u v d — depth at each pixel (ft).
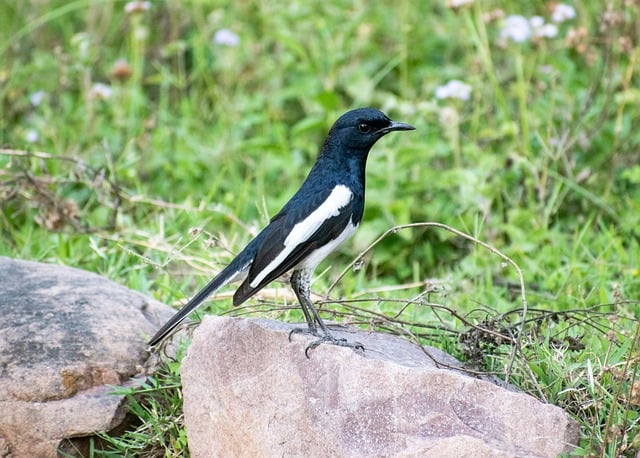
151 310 32.40
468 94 45.70
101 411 28.58
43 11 58.39
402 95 52.16
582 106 47.44
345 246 42.91
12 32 56.29
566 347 30.40
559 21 46.96
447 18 55.16
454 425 25.11
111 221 42.32
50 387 28.66
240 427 26.73
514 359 29.58
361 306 36.60
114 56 57.62
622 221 42.98
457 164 45.06
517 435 24.94
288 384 26.45
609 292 37.65
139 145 48.75
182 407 29.19
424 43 54.65
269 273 28.14
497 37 52.08
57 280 32.24
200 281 38.32
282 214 29.27
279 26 53.93
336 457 25.14
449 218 42.88
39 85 53.11
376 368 25.88
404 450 24.56
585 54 47.37
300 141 49.75
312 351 26.63
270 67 53.47
